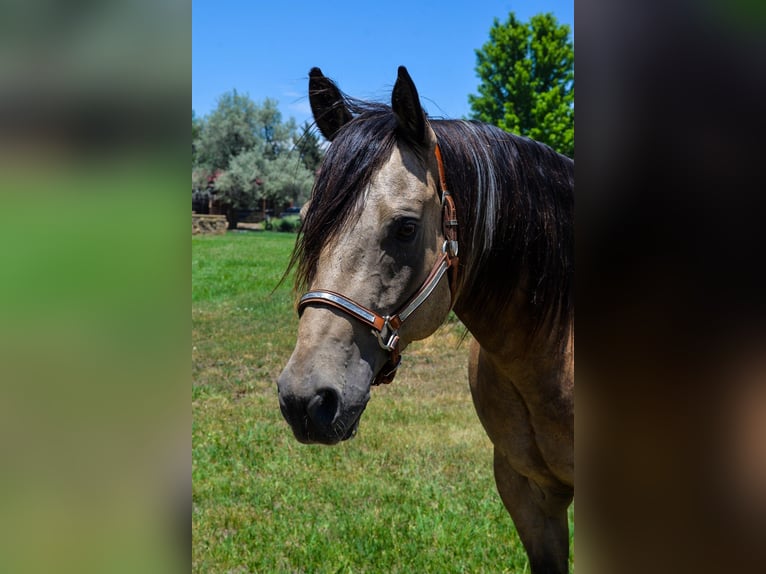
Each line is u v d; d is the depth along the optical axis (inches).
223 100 1389.0
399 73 60.4
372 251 60.1
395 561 114.3
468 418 192.1
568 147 829.2
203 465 155.3
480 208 69.0
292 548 118.0
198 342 277.3
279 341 279.7
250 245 703.7
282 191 1194.6
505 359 74.8
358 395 58.7
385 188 61.1
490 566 112.0
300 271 62.9
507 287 72.2
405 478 148.7
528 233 71.4
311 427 56.8
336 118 74.9
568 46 853.8
